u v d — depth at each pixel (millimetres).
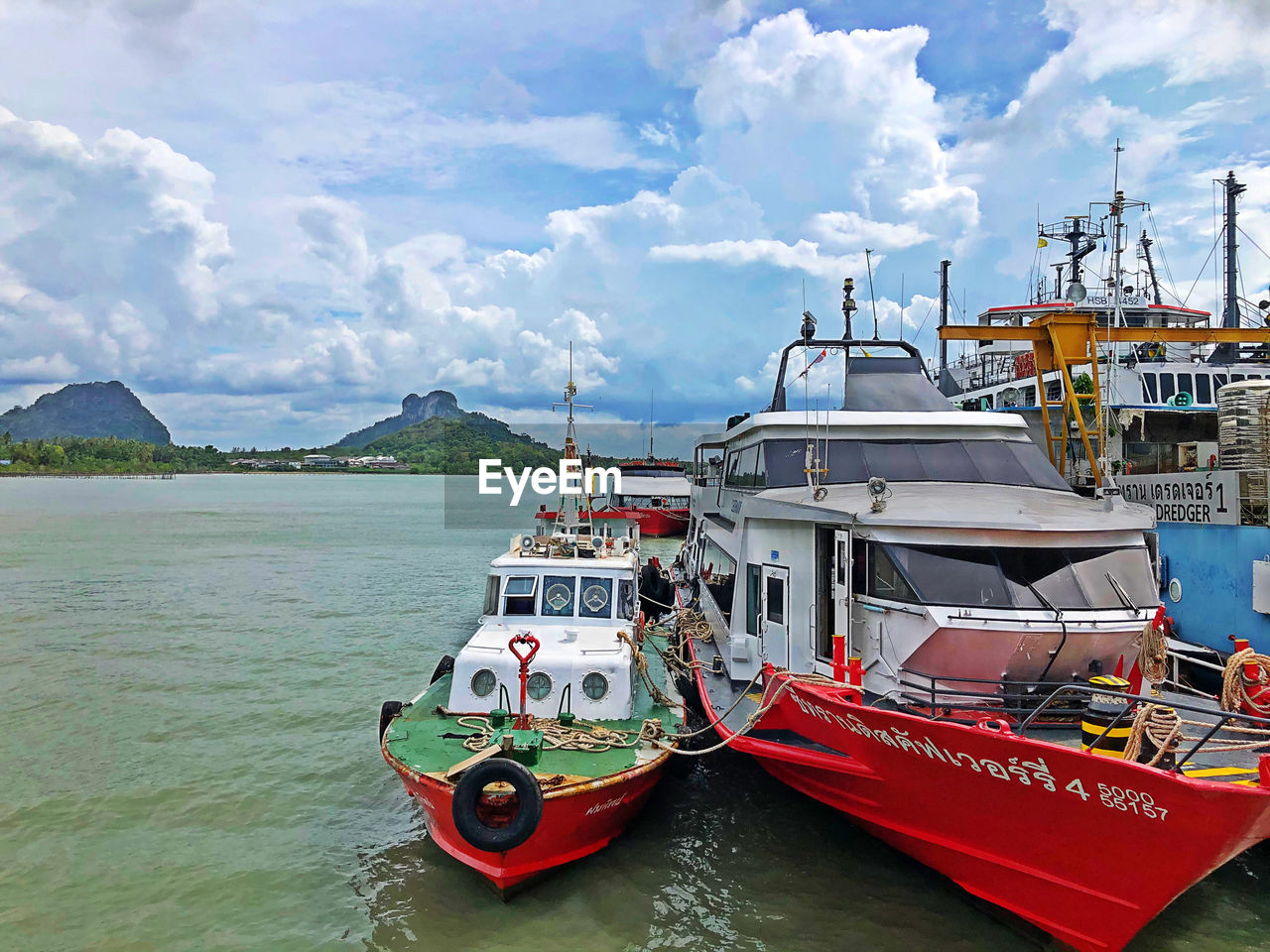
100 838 11016
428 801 9656
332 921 9117
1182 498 14484
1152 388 22531
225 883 9906
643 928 8992
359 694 17391
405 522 75125
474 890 9734
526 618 13078
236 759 13766
